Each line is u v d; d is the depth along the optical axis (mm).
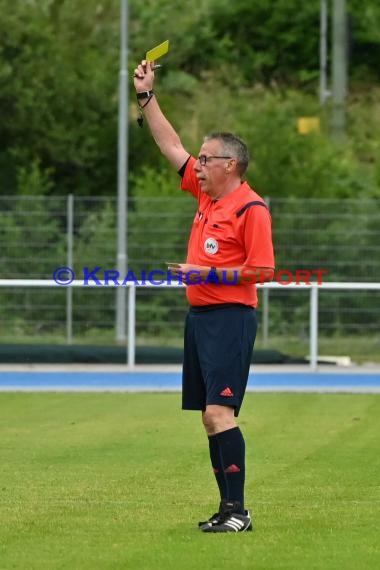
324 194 84875
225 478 24547
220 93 107625
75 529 24562
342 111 98188
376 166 89125
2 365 63844
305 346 69812
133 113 99188
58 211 70500
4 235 70125
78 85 97250
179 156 26078
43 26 98812
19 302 70000
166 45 26359
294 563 21531
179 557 21891
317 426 41750
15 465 33344
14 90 95250
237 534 23984
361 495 28750
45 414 45031
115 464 33500
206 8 116250
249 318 24594
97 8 109688
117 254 70000
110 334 69625
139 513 26344
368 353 69625
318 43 116688
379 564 21516
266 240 24219
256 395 52062
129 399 50219
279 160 85938
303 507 27109
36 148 96000
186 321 25141
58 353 64438
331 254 70125
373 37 116688
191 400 25344
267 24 117438
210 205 24922
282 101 105500
